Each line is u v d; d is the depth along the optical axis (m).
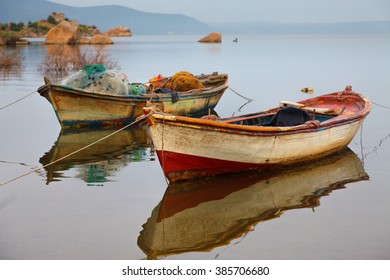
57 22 114.31
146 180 9.38
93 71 14.18
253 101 18.98
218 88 16.39
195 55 47.16
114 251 6.50
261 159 9.46
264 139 9.17
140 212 7.81
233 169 9.41
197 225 7.33
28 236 6.91
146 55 46.88
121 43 85.69
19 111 17.20
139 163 10.55
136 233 7.04
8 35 71.75
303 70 30.80
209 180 9.32
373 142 12.39
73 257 6.32
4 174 9.75
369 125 14.38
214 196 8.52
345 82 24.20
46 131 13.82
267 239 6.87
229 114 16.47
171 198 8.42
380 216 7.62
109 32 139.12
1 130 13.97
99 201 8.26
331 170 10.08
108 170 10.04
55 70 31.36
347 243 6.68
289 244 6.69
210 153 8.88
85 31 109.44
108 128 14.15
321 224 7.34
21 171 9.96
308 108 11.89
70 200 8.30
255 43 90.06
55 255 6.37
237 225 7.35
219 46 73.06
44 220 7.46
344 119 10.70
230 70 31.02
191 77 16.38
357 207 8.02
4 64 33.59
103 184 9.12
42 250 6.50
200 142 8.66
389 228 7.16
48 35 69.12
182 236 6.95
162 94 14.46
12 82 25.20
